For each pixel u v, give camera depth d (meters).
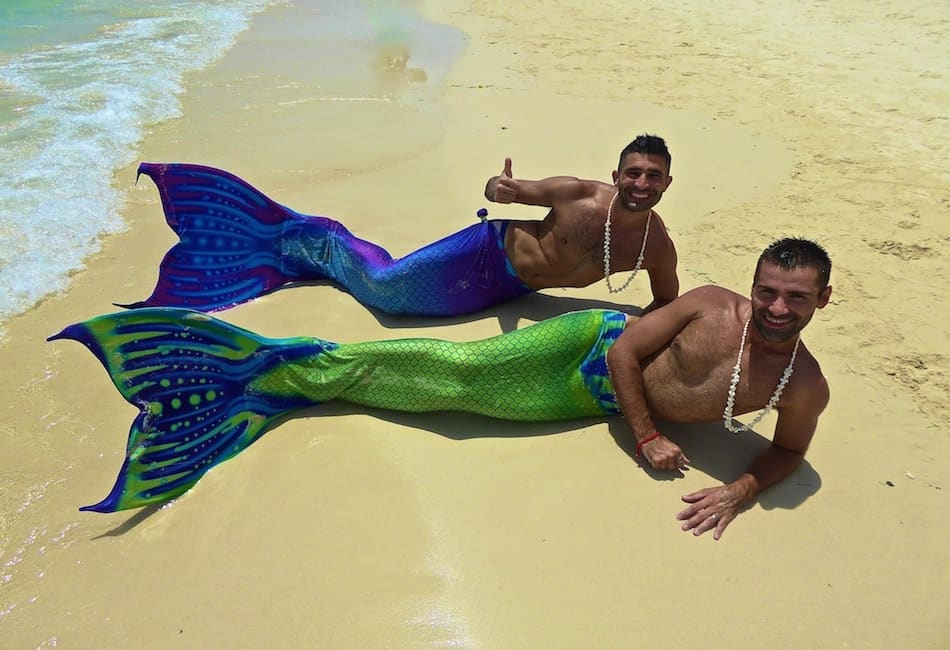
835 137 8.08
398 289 4.63
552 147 7.59
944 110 8.88
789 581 3.04
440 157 7.23
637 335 3.57
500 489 3.42
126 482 3.23
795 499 3.45
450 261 4.54
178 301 4.67
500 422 3.84
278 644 2.75
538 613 2.86
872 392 4.19
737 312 3.41
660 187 4.02
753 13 14.17
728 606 2.93
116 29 11.55
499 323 4.67
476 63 10.69
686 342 3.49
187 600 2.91
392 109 8.57
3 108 7.83
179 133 7.57
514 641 2.76
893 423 3.95
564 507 3.33
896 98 9.33
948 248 5.75
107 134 7.38
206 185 4.62
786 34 12.53
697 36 12.49
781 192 6.74
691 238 5.86
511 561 3.06
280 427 3.75
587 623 2.83
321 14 13.62
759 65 10.79
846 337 4.68
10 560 3.07
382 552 3.09
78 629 2.81
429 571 3.01
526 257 4.52
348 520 3.24
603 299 4.98
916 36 12.23
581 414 3.86
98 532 3.21
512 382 3.73
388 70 10.16
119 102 8.26
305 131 7.79
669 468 3.50
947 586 3.05
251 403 3.67
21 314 4.61
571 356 3.74
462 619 2.83
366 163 7.02
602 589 2.97
